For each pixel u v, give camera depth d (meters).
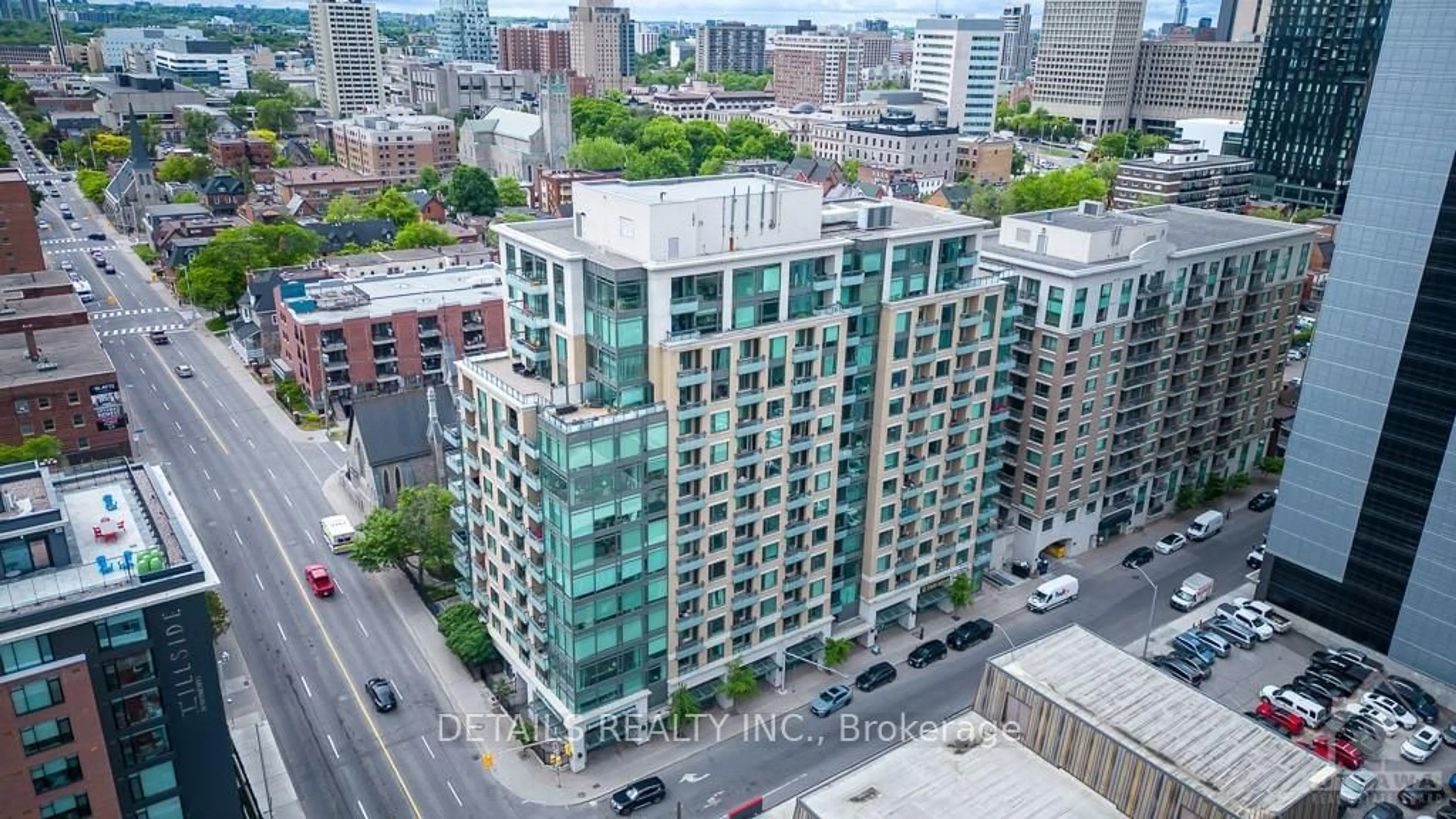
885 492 94.25
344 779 80.81
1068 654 73.38
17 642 55.84
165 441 143.62
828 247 81.69
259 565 111.88
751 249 78.31
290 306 154.88
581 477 72.81
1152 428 120.94
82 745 58.88
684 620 83.56
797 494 87.75
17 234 180.88
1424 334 87.25
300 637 99.00
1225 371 126.69
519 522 81.75
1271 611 104.50
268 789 79.31
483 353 162.75
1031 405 109.44
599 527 75.25
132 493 70.62
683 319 75.88
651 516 78.31
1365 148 88.81
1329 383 95.38
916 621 104.25
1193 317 118.25
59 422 127.62
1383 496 93.44
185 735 63.25
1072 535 116.81
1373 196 88.75
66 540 61.06
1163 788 60.44
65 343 140.50
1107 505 119.88
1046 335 106.00
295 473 134.88
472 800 79.12
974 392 98.19
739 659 88.94
